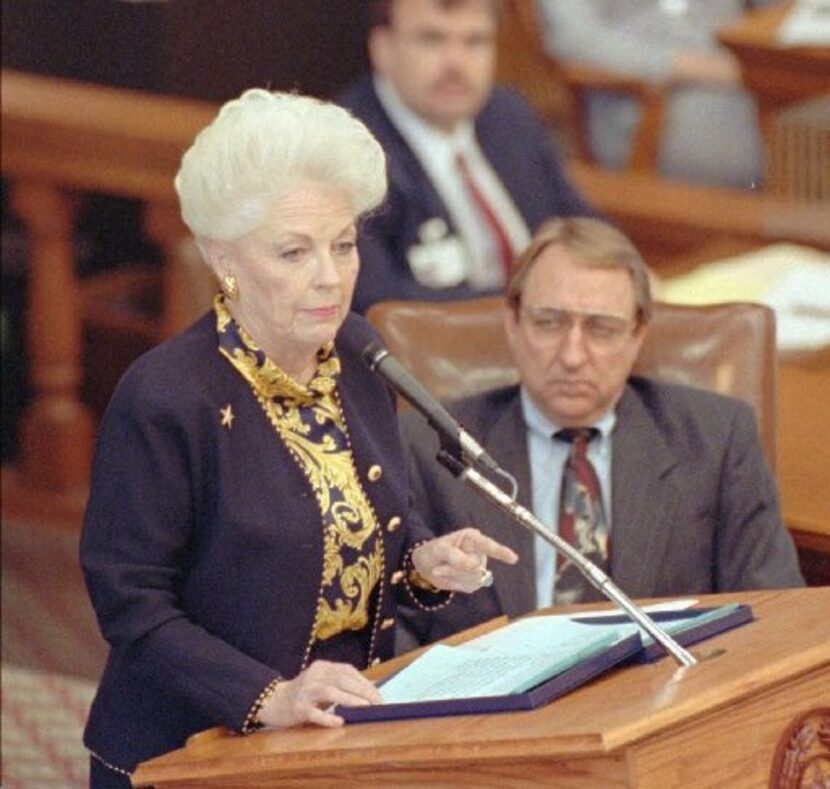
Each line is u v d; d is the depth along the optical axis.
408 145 16.36
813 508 12.23
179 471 8.70
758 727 7.92
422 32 16.16
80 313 18.95
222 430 8.73
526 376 11.38
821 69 20.48
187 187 8.63
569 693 7.93
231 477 8.73
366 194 8.68
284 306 8.64
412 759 7.60
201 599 8.88
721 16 22.89
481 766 7.57
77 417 18.52
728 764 7.79
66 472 18.44
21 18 19.64
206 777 8.05
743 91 21.88
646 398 11.62
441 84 16.23
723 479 11.38
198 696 8.59
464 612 11.08
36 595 17.30
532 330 11.28
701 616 8.55
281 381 8.84
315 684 8.30
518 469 11.41
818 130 20.50
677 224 18.34
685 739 7.63
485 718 7.81
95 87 18.69
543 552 11.31
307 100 8.73
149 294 19.31
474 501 11.20
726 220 18.09
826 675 8.20
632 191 18.69
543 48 22.84
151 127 17.36
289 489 8.83
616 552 11.23
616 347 11.23
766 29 20.86
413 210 16.23
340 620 9.04
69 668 16.06
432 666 8.48
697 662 8.08
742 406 11.62
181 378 8.72
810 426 13.34
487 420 11.55
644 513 11.28
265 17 20.25
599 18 22.84
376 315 12.41
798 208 18.09
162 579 8.77
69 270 18.33
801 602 8.86
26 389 19.30
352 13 20.70
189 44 19.80
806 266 16.00
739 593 9.14
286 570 8.82
